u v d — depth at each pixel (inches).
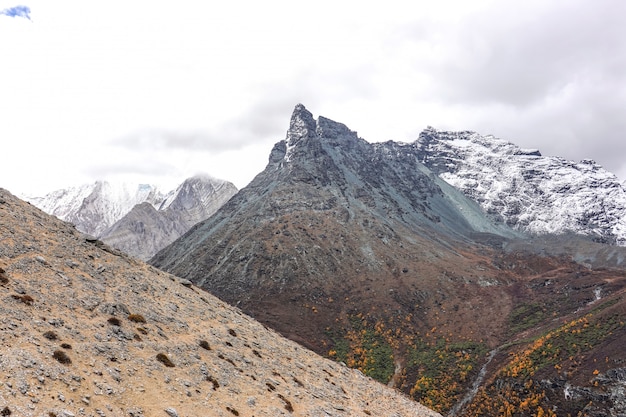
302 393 2349.9
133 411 1472.7
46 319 1743.4
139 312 2250.2
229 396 1902.1
